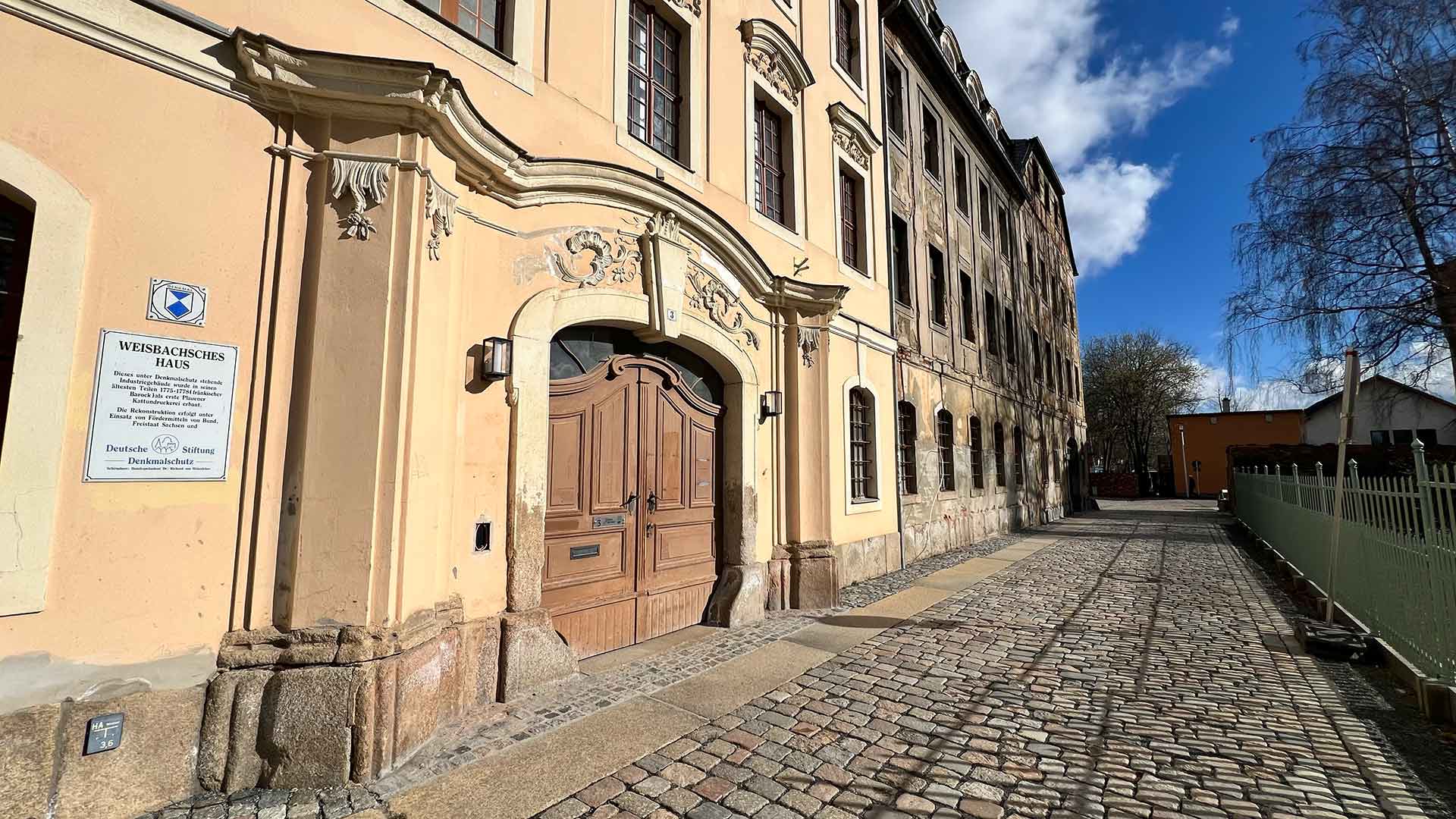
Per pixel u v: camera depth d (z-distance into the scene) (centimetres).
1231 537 1588
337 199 368
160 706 307
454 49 456
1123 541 1502
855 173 1030
